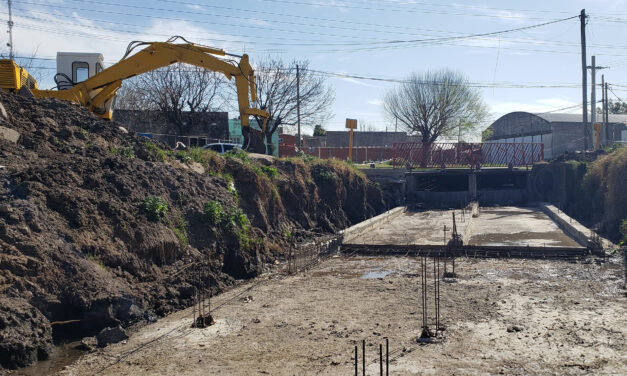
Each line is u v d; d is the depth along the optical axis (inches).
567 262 683.4
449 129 2226.9
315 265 707.4
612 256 703.1
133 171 616.7
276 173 930.7
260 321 450.0
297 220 948.6
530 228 998.4
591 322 425.1
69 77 916.6
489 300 501.4
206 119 1606.8
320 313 470.0
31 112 652.7
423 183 1593.3
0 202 453.4
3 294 386.0
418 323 433.7
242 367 349.1
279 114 1648.6
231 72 891.4
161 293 497.7
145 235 530.9
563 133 1946.4
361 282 592.7
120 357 373.7
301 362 354.9
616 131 1937.7
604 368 334.0
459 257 735.7
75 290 426.0
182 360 364.5
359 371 335.3
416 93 2214.6
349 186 1189.7
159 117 1556.3
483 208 1405.0
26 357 360.2
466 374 328.8
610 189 933.8
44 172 514.9
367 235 915.4
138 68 838.5
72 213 486.9
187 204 636.7
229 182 776.3
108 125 715.4
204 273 558.9
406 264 695.1
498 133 2338.8
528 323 426.9
